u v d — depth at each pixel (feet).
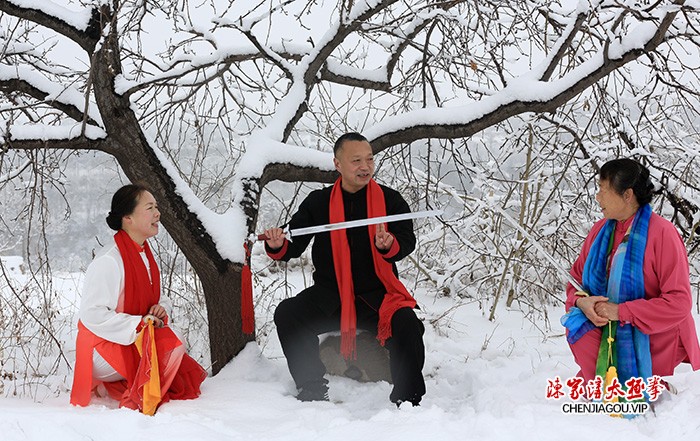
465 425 10.72
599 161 19.98
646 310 11.03
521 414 10.98
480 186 21.48
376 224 13.65
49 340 15.90
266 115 19.20
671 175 19.15
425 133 16.21
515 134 19.51
